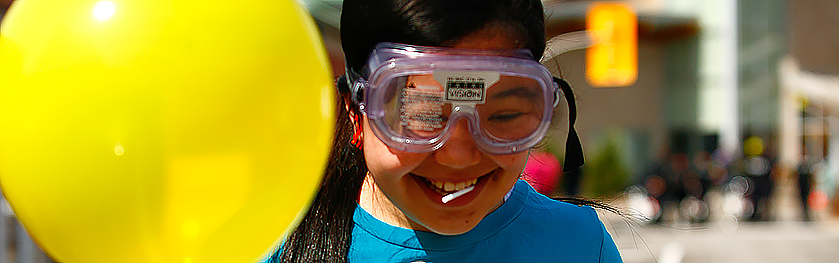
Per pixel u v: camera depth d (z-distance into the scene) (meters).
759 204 13.22
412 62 0.99
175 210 0.84
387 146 1.04
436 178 1.06
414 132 1.02
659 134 20.03
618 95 19.98
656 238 10.36
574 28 14.19
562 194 1.59
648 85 20.27
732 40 19.05
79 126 0.81
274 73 0.86
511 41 1.03
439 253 1.21
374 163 1.08
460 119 1.01
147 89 0.81
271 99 0.86
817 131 17.67
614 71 6.92
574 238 1.32
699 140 19.50
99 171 0.82
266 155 0.86
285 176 0.89
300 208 0.94
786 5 18.31
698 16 19.50
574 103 1.31
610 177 14.28
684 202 12.85
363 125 1.12
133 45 0.81
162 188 0.83
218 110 0.83
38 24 0.85
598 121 19.81
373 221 1.23
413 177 1.09
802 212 13.36
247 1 0.88
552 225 1.31
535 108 1.05
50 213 0.86
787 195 15.88
